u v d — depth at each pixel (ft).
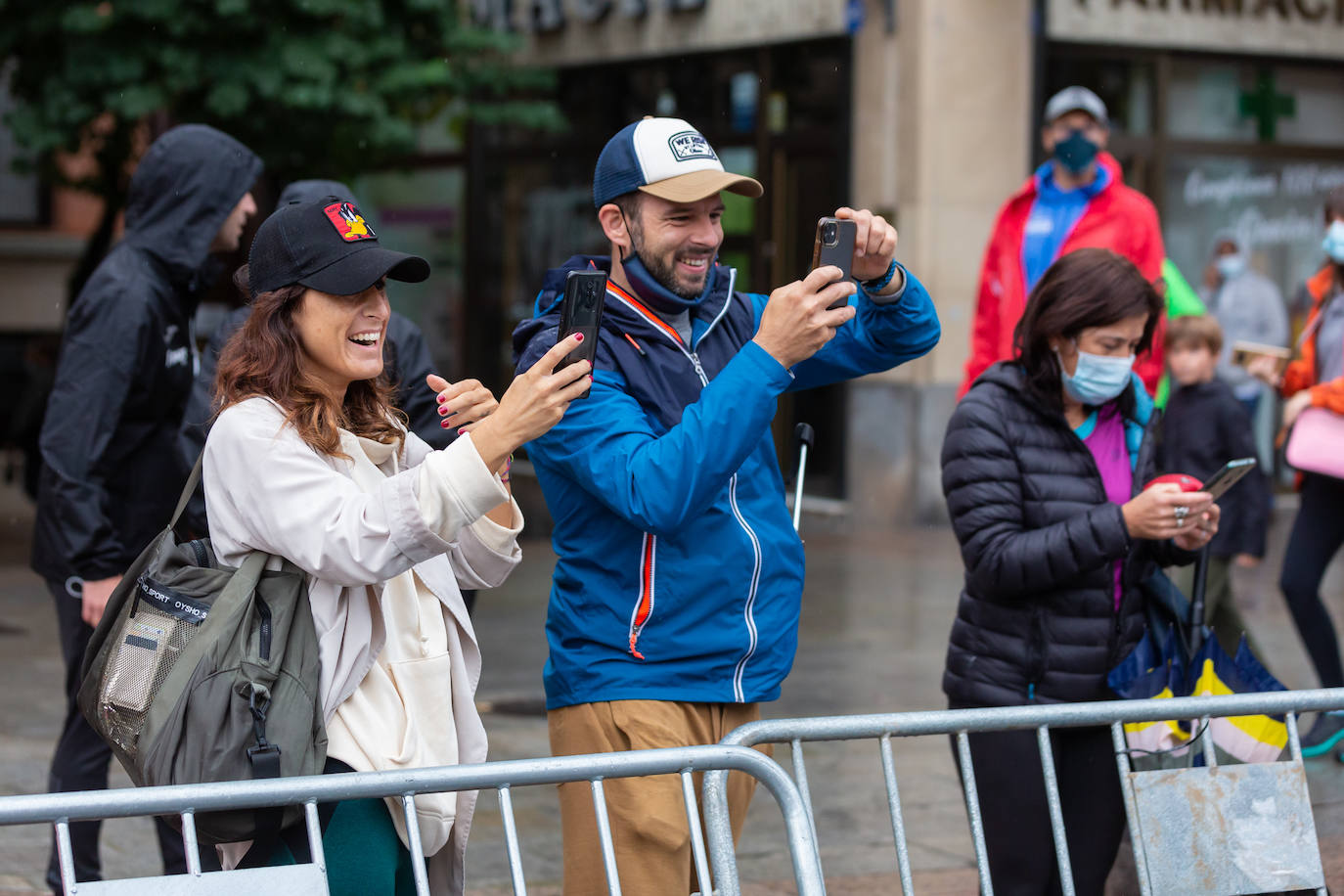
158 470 17.12
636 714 12.03
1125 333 13.78
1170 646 14.10
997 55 50.21
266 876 9.66
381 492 10.29
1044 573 13.53
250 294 11.04
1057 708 11.83
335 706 10.53
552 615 12.68
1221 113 54.90
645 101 57.52
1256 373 25.76
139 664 10.28
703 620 12.16
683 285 12.37
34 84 43.19
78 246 59.52
